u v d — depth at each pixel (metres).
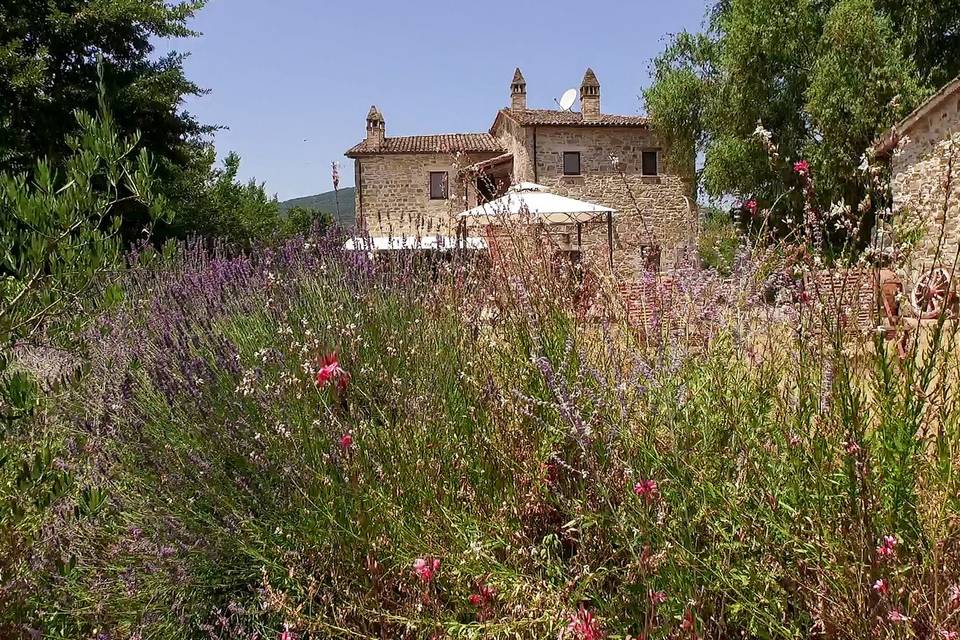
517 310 2.69
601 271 2.79
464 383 2.68
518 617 1.92
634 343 2.41
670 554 1.76
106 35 16.03
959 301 1.80
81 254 2.63
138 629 2.38
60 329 2.94
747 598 1.80
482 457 2.50
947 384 1.75
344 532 2.26
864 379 1.83
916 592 1.62
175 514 2.58
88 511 2.49
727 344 2.31
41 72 14.12
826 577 1.70
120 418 2.84
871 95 16.41
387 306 3.32
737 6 20.58
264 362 2.76
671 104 22.88
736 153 19.92
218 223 21.25
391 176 25.52
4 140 13.43
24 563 2.38
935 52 19.92
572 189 24.70
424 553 2.12
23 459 2.42
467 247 3.67
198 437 2.71
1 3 14.62
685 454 1.94
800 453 1.82
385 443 2.48
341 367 2.67
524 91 26.70
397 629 2.20
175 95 16.80
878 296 1.79
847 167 17.09
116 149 2.73
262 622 2.38
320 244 4.04
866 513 1.61
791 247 2.19
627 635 1.78
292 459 2.41
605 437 2.04
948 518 1.66
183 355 3.00
